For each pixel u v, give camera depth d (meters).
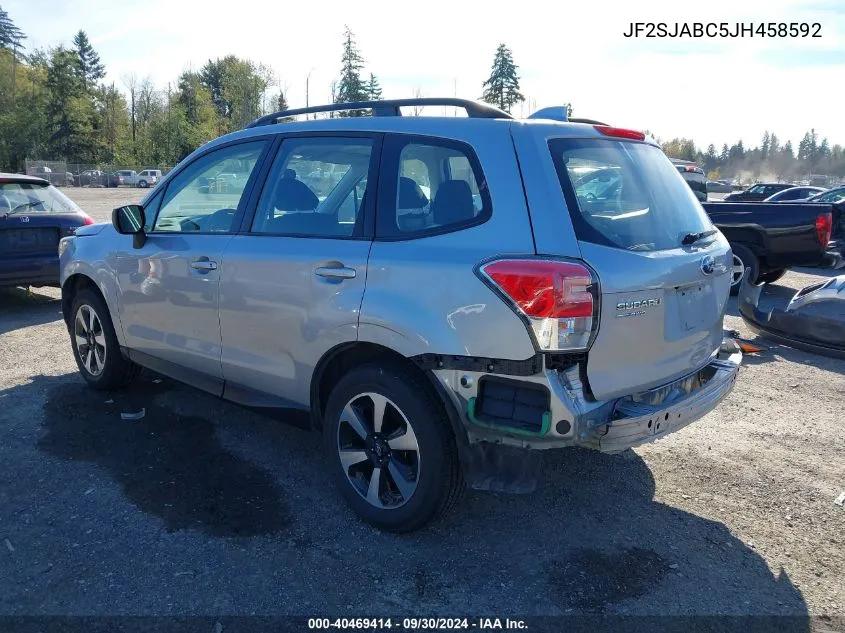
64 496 3.76
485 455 3.14
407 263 3.19
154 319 4.56
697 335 3.48
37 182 8.24
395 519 3.37
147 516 3.57
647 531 3.55
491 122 3.25
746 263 9.50
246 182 4.10
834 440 4.76
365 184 3.51
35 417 4.85
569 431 2.90
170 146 85.44
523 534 3.49
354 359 3.61
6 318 8.00
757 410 5.33
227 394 4.16
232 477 4.01
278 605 2.91
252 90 77.50
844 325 6.66
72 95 85.62
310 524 3.53
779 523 3.66
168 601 2.92
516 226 2.99
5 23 120.81
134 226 4.47
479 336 2.97
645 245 3.19
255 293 3.81
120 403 5.14
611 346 2.97
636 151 3.57
